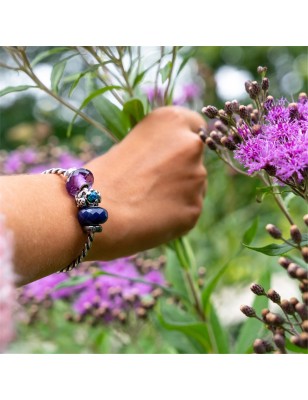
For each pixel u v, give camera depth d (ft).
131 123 1.31
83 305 1.67
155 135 1.23
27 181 0.99
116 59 1.30
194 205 1.23
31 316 1.82
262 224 2.43
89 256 1.11
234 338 2.15
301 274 0.86
